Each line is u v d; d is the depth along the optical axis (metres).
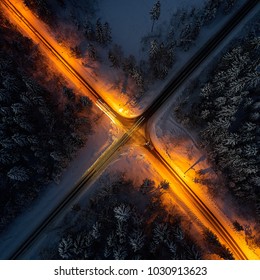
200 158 56.19
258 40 51.28
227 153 51.84
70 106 55.88
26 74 56.03
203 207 55.16
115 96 58.16
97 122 56.81
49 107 54.41
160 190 54.81
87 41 59.94
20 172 48.75
